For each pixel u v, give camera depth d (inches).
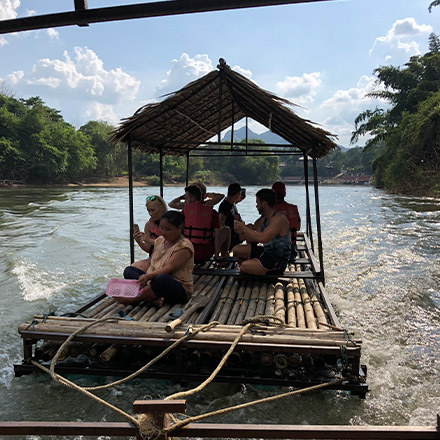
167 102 202.8
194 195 226.8
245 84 192.5
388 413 126.1
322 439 73.2
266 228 199.2
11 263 341.1
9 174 2493.8
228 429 74.3
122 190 2217.0
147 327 139.3
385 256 368.2
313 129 191.5
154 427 73.9
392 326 202.4
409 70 1830.7
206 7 101.6
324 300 179.2
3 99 2999.5
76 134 3043.8
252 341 131.0
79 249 416.5
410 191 1432.1
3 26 113.0
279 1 98.7
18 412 125.0
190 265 173.9
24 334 138.3
